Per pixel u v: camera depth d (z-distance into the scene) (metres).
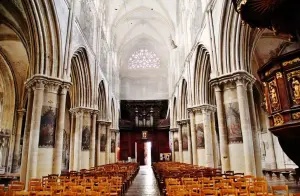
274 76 6.83
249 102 13.16
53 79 13.03
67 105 29.14
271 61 6.75
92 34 21.30
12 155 22.95
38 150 12.02
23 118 25.00
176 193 5.70
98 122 26.36
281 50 19.47
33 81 12.59
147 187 13.92
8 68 23.06
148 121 44.66
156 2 33.56
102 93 27.23
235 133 12.72
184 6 26.19
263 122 24.47
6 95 23.44
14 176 16.88
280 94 6.53
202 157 19.38
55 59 13.46
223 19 14.05
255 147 12.42
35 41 12.84
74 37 16.20
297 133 6.27
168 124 43.12
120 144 44.16
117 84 39.84
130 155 43.78
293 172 16.28
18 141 23.47
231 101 13.26
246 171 11.78
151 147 44.53
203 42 17.47
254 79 13.63
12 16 15.31
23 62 23.31
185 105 27.77
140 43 45.38
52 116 12.78
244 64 13.49
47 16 12.90
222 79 13.66
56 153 12.69
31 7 12.30
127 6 33.91
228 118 13.18
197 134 19.97
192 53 21.39
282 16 8.16
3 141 22.42
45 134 12.37
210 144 19.08
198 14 19.69
